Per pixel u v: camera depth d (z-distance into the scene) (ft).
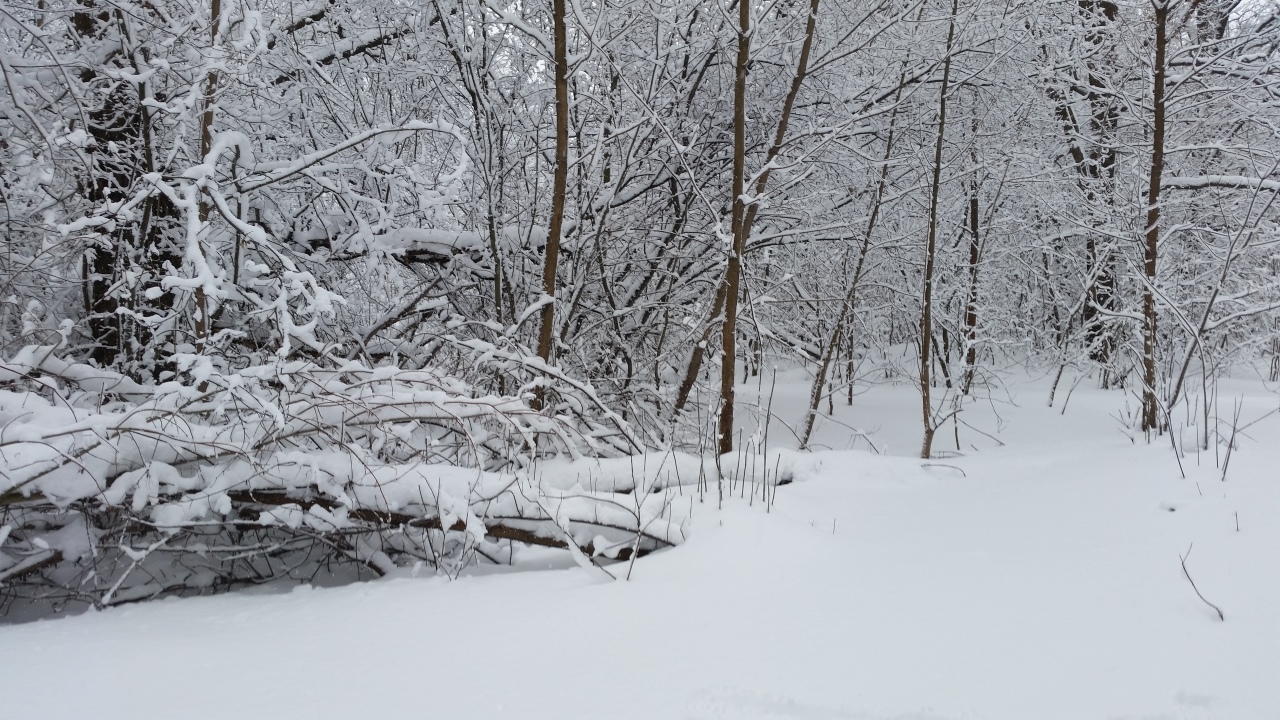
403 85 28.81
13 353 20.24
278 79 26.91
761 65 29.14
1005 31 28.19
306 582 17.26
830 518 16.01
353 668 9.68
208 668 9.96
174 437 14.78
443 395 17.16
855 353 42.52
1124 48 30.27
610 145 29.30
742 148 23.47
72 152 19.35
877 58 29.40
